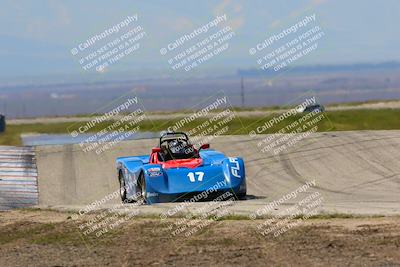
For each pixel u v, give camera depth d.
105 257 40.59
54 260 40.44
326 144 104.19
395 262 35.72
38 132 191.00
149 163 69.25
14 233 50.41
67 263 39.41
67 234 48.59
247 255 38.88
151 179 62.69
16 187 77.88
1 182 78.00
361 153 96.19
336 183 77.31
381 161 90.44
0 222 55.88
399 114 182.50
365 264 35.59
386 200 60.91
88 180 87.94
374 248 38.62
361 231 42.81
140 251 41.56
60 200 75.81
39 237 48.19
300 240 41.59
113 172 92.81
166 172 64.12
